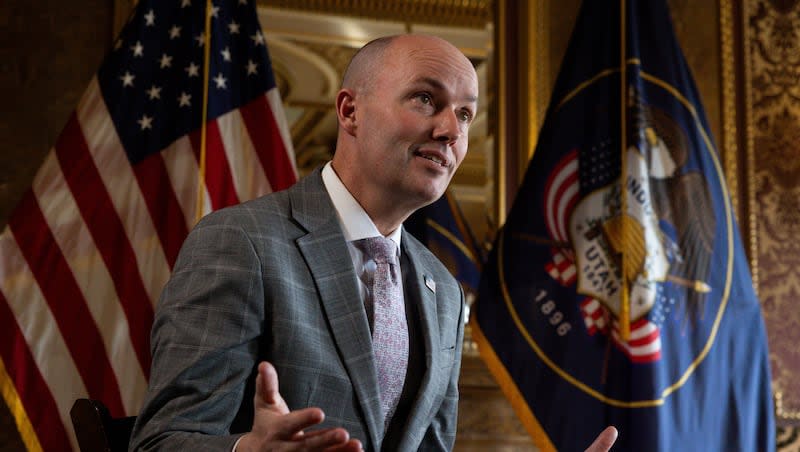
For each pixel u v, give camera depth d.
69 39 3.81
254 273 1.23
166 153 3.35
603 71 3.68
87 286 3.20
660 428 3.32
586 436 3.38
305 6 3.92
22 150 3.69
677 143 3.64
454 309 1.53
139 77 3.41
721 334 3.52
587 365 3.43
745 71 4.32
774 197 4.25
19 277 3.16
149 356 3.20
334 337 1.27
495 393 3.80
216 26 3.51
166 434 1.11
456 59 1.37
